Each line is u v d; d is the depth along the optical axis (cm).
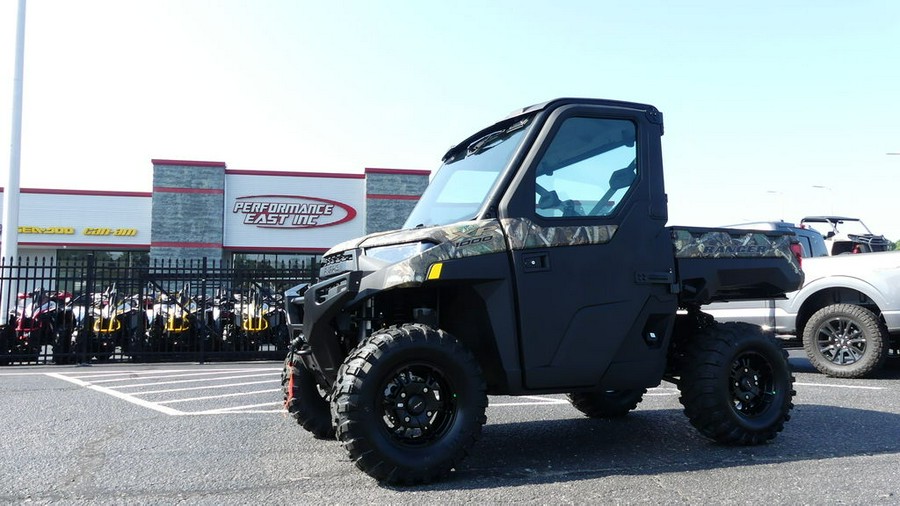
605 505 322
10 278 1198
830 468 385
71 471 394
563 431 505
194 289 1428
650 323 432
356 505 327
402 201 2895
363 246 400
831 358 811
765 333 452
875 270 784
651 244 421
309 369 448
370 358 354
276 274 1231
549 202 401
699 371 434
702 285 443
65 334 1172
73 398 693
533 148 404
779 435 472
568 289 395
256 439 484
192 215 2791
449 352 366
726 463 400
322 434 480
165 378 900
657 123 440
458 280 373
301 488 357
